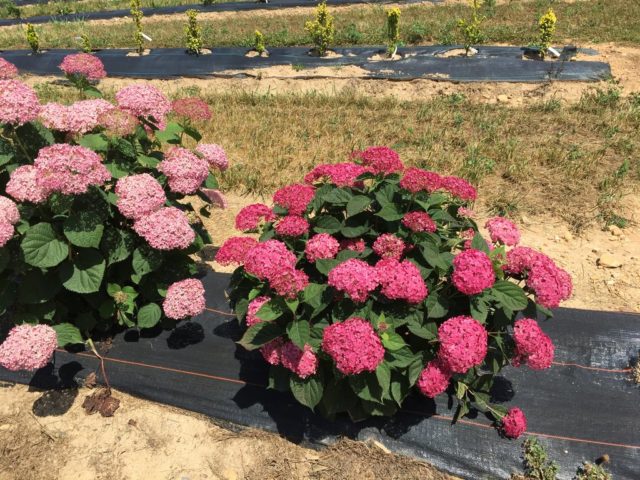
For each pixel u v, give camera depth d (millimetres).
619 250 4766
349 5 16562
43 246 2945
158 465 3109
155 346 3695
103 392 3512
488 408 3051
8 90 2895
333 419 3125
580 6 12844
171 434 3275
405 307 2789
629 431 3123
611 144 6457
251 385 3424
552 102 7703
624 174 5758
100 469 3094
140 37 11617
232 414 3326
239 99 8711
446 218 3121
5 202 2754
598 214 5207
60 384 3559
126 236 3320
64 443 3230
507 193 5664
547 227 5137
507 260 2830
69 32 14891
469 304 2879
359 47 10828
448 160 6273
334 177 3055
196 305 3283
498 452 3031
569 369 3473
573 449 3066
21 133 3217
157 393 3479
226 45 12133
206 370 3539
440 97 8539
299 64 10078
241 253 2994
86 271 3119
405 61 9609
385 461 3018
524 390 3346
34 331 3000
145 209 3049
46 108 3189
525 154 6344
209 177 3967
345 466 3012
